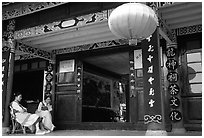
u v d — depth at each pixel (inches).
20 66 486.6
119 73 613.0
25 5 345.7
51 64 449.4
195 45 330.0
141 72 356.8
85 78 498.3
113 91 633.0
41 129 359.3
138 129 346.0
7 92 353.7
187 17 307.6
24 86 510.6
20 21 363.9
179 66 333.7
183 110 320.2
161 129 233.9
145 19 189.0
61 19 324.8
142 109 346.3
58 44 417.4
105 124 377.7
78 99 410.9
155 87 244.8
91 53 416.8
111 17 196.5
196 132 298.8
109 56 435.8
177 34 340.8
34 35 346.3
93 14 300.5
